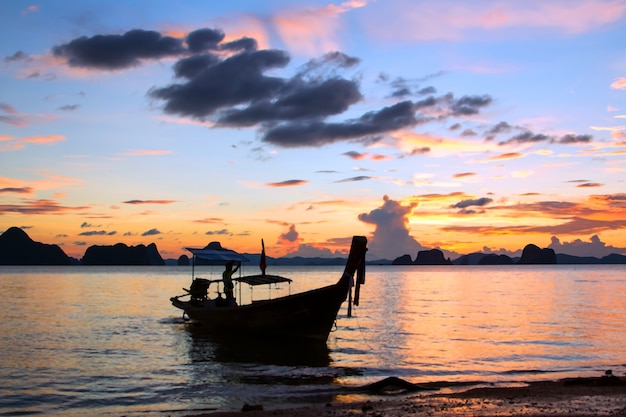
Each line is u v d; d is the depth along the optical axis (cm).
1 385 1681
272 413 1251
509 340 2712
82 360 2122
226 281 3019
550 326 3334
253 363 2067
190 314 3108
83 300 5569
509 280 12444
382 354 2280
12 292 7094
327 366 2008
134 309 4491
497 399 1399
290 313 2503
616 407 1302
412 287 9156
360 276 2320
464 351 2362
